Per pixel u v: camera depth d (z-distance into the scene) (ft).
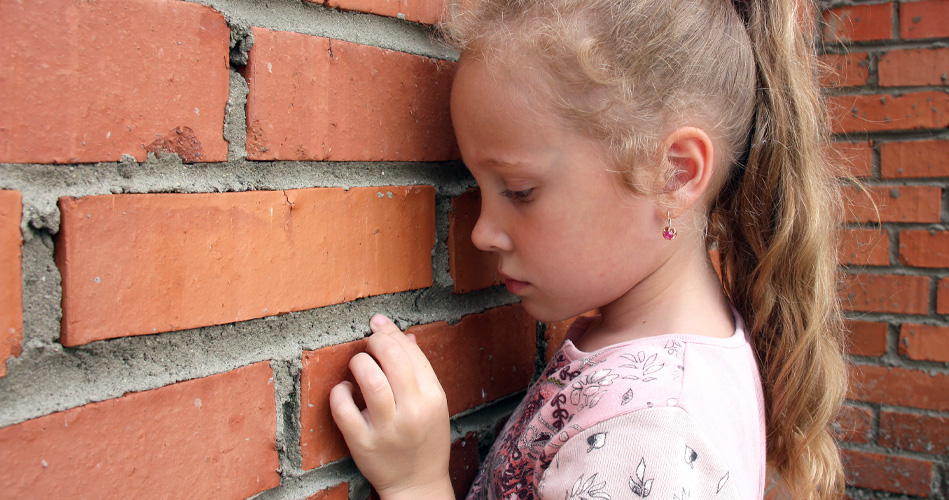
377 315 2.05
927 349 4.75
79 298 1.36
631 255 2.02
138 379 1.48
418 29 2.12
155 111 1.46
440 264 2.28
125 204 1.42
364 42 1.94
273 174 1.73
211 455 1.62
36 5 1.27
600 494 1.70
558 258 1.98
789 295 2.50
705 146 1.98
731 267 2.66
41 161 1.29
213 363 1.63
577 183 1.90
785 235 2.41
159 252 1.49
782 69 2.35
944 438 4.72
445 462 2.00
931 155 4.66
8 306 1.26
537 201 1.93
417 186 2.15
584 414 1.88
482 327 2.46
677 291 2.20
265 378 1.74
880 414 4.90
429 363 2.08
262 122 1.67
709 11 2.11
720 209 2.49
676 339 2.06
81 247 1.36
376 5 1.95
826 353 2.58
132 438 1.46
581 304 2.10
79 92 1.34
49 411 1.33
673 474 1.68
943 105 4.60
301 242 1.79
